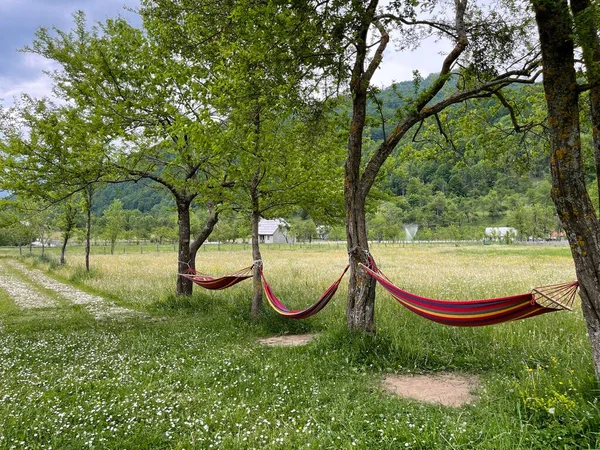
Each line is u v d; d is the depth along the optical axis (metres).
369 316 8.12
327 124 9.80
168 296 14.46
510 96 10.25
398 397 5.73
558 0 4.56
